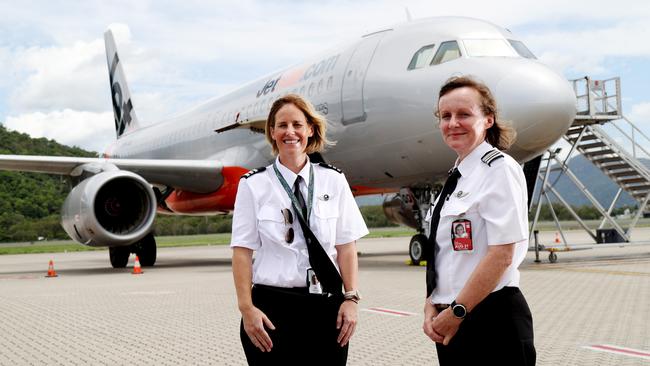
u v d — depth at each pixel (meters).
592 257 15.23
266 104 16.22
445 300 2.75
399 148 12.52
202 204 18.36
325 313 2.98
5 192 62.72
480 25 12.38
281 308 2.99
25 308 8.67
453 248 2.70
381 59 12.88
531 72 11.12
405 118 12.13
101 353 5.59
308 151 3.23
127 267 18.00
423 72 12.06
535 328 6.19
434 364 4.90
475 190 2.66
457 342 2.68
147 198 14.75
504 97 10.88
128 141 26.36
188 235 66.44
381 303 8.18
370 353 5.32
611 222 15.55
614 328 6.12
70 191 16.12
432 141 11.82
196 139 19.64
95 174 15.08
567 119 11.13
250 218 3.05
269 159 16.09
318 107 14.16
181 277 13.23
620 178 17.41
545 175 14.27
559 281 10.14
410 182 13.50
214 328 6.73
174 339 6.15
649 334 5.80
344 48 14.23
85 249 41.50
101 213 15.23
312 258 2.98
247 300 2.97
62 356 5.52
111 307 8.52
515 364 2.62
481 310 2.64
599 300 8.00
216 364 5.09
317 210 3.03
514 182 2.60
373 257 18.78
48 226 59.19
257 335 2.92
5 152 76.69
